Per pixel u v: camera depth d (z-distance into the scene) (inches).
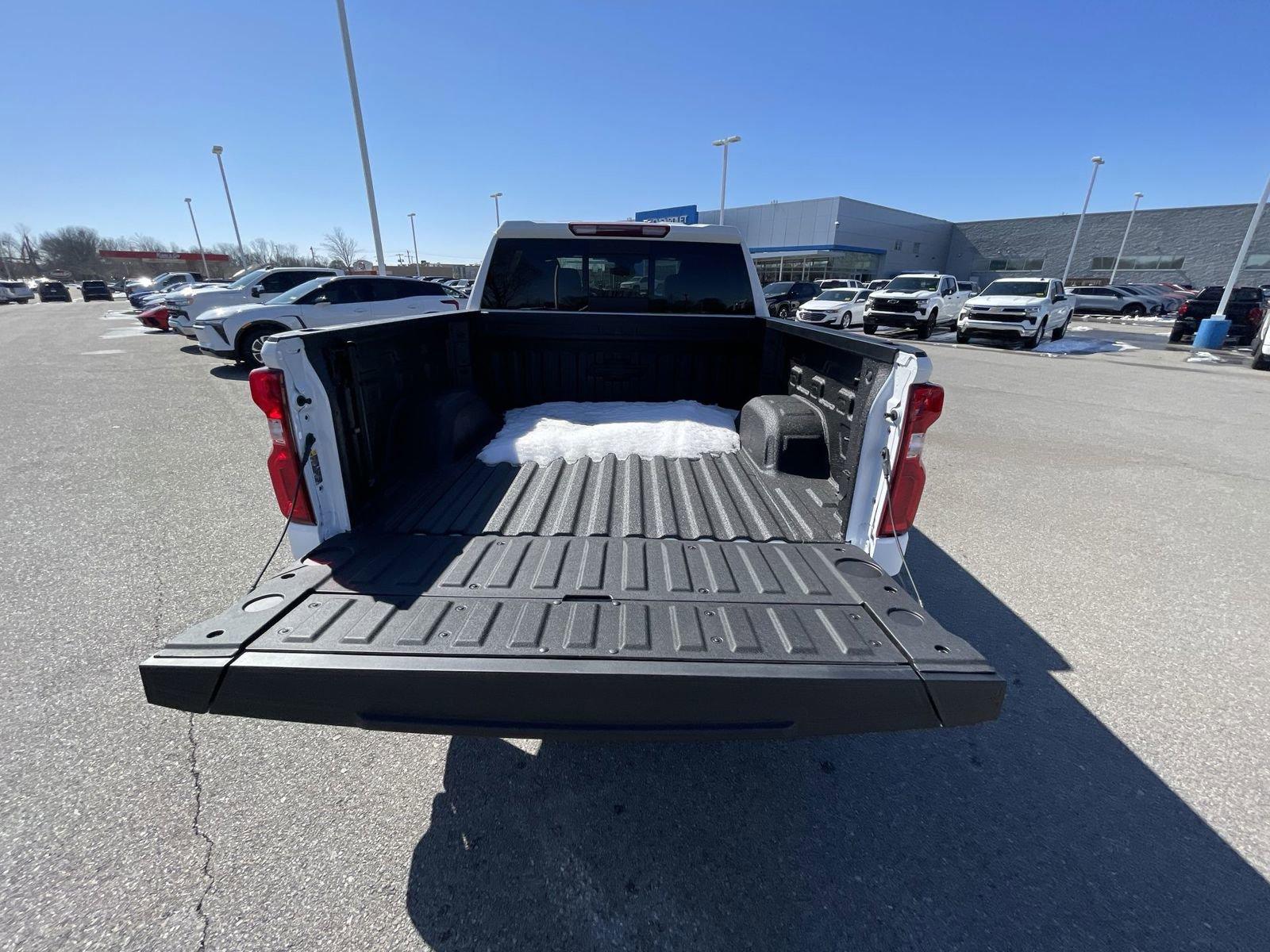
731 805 82.5
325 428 82.6
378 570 74.5
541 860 73.7
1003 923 66.7
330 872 71.4
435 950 63.1
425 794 83.0
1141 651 118.3
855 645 62.1
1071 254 1338.6
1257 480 223.1
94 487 196.9
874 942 64.6
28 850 72.7
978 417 323.0
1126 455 253.8
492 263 147.8
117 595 130.6
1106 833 78.6
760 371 148.9
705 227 144.7
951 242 1945.1
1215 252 1483.8
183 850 73.5
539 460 114.7
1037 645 120.0
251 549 152.6
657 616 66.2
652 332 148.4
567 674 57.1
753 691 57.6
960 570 150.8
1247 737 95.9
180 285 1103.0
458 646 60.3
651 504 96.7
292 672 57.3
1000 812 81.8
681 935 65.2
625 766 89.2
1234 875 72.9
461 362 138.9
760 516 93.6
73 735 91.4
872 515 85.4
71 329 789.9
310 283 422.0
